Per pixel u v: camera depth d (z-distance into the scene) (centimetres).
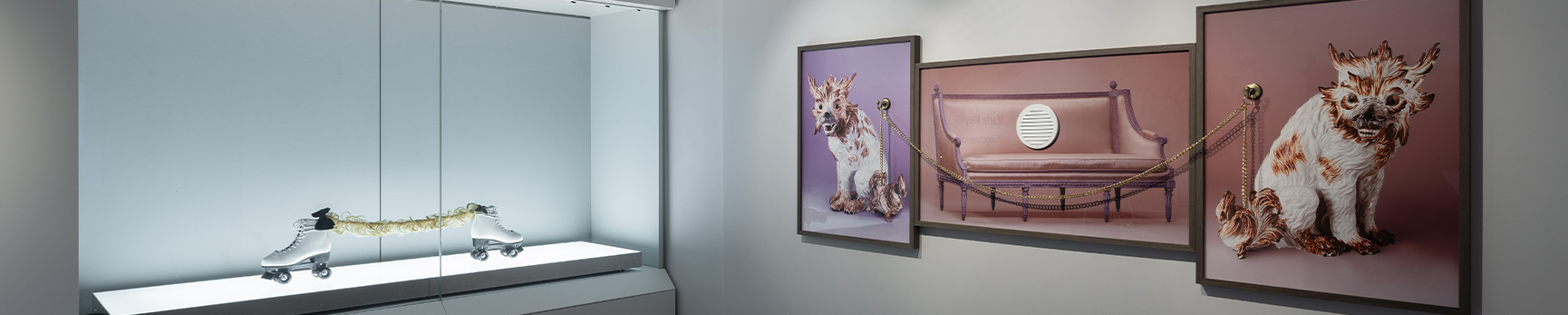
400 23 316
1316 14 201
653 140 376
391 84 315
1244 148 213
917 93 276
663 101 378
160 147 268
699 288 372
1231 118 214
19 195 229
